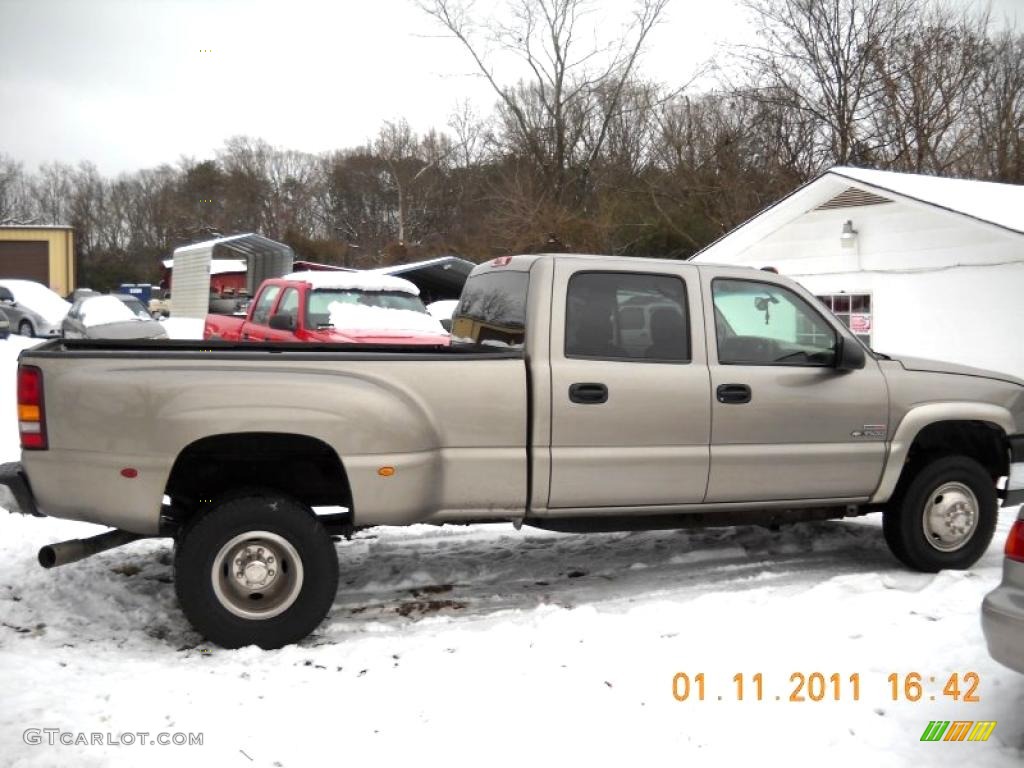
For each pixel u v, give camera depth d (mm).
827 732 3832
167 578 6012
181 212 68688
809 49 26891
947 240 13375
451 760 3594
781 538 7219
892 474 6039
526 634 4930
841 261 14961
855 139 26594
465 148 45625
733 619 5109
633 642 4762
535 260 5559
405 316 11578
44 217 74562
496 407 5184
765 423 5703
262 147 67125
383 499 4969
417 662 4582
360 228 58031
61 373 4785
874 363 6086
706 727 3869
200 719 3893
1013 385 6406
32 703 3984
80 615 5332
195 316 33562
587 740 3754
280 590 4875
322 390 4883
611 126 33719
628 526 5660
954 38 26203
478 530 7371
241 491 4918
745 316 5812
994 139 26938
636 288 5570
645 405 5422
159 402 4746
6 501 4855
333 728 3842
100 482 4754
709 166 27969
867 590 5875
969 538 6301
